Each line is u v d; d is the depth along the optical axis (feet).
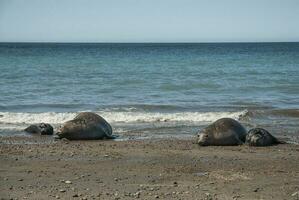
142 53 326.44
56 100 89.76
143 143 53.72
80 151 48.83
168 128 64.49
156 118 71.56
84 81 121.39
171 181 37.55
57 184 36.17
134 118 71.67
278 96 96.27
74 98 92.58
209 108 81.20
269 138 53.36
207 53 327.26
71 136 56.03
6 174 39.14
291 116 74.64
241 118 72.54
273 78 129.49
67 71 152.05
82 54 300.40
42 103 85.71
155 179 38.14
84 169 41.29
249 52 345.31
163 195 33.42
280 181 37.65
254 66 177.88
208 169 41.78
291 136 59.06
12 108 80.74
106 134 57.16
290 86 110.63
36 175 38.91
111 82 119.03
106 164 43.32
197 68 166.91
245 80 124.26
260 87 109.50
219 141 52.70
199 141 52.65
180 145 52.75
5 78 127.44
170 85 112.47
